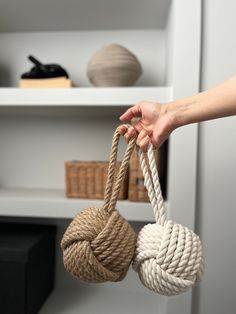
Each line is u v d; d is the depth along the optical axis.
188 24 0.63
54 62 0.98
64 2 0.79
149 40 0.95
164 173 0.84
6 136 1.00
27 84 0.79
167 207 0.67
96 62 0.77
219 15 0.63
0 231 0.89
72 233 0.35
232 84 0.40
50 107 0.78
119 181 0.40
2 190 0.93
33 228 0.92
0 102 0.72
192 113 0.43
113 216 0.37
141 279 0.38
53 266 0.95
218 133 0.65
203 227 0.65
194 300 0.65
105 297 0.92
